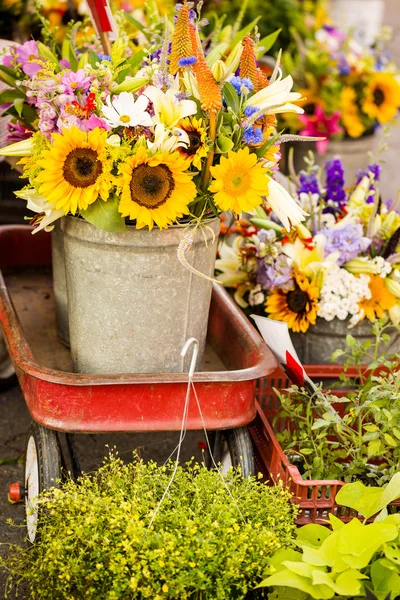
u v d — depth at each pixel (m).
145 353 2.53
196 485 2.30
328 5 7.21
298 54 5.11
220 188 2.30
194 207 2.43
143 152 2.24
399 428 2.48
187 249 2.35
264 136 2.47
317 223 3.16
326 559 2.06
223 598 2.05
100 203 2.33
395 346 3.17
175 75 2.49
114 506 2.17
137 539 2.05
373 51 5.62
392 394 2.49
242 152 2.28
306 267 3.00
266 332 2.56
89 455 3.26
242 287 3.23
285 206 2.43
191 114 2.33
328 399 2.55
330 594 1.98
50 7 3.95
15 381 3.71
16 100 2.73
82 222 2.42
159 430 2.40
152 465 2.36
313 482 2.33
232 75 2.38
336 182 3.29
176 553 2.03
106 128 2.32
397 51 8.83
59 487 2.43
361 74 5.15
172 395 2.38
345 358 3.08
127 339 2.51
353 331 3.06
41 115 2.38
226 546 2.10
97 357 2.55
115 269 2.42
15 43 3.08
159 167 2.27
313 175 3.33
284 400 2.61
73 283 2.53
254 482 2.33
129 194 2.26
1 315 2.75
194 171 2.42
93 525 2.16
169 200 2.29
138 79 2.41
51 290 3.53
